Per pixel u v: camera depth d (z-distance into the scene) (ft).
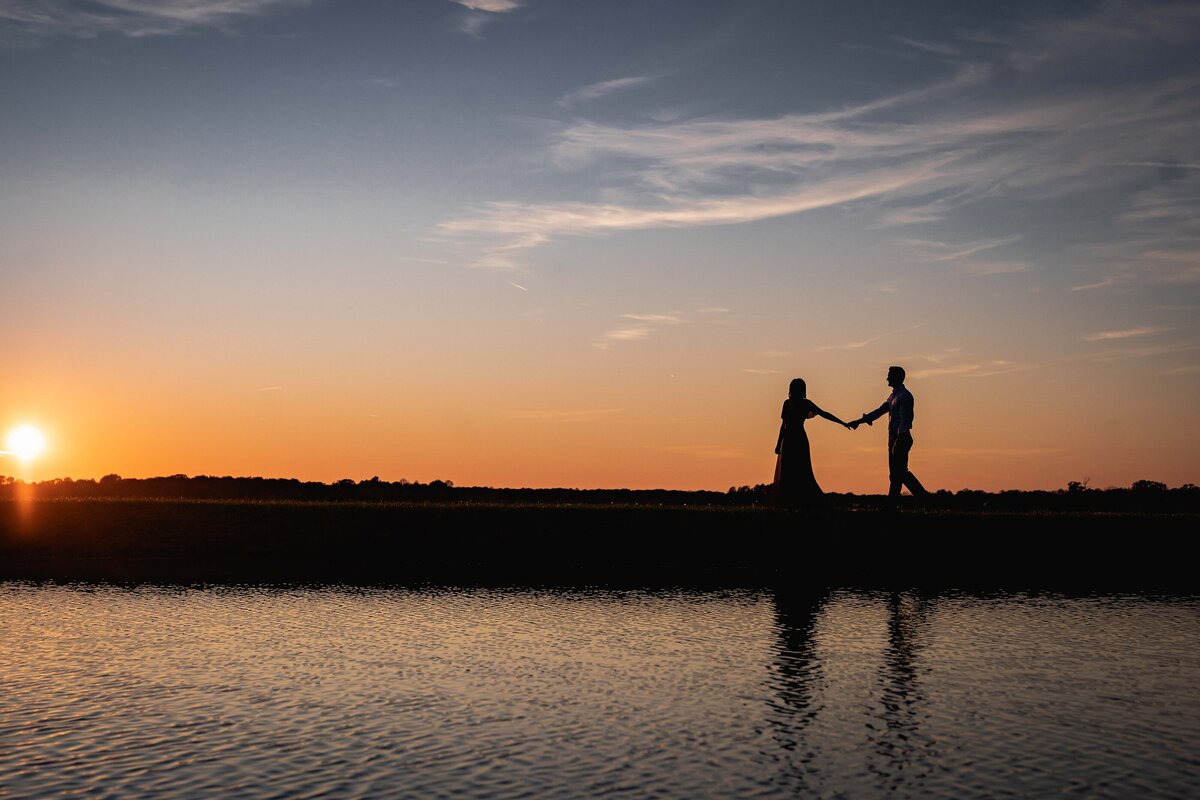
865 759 43.70
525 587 92.07
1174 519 115.96
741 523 114.21
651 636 69.72
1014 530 111.04
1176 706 52.54
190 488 173.27
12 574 98.22
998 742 46.21
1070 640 69.10
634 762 43.09
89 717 49.39
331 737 46.34
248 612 78.74
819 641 68.33
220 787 39.88
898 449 111.45
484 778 40.98
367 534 115.55
